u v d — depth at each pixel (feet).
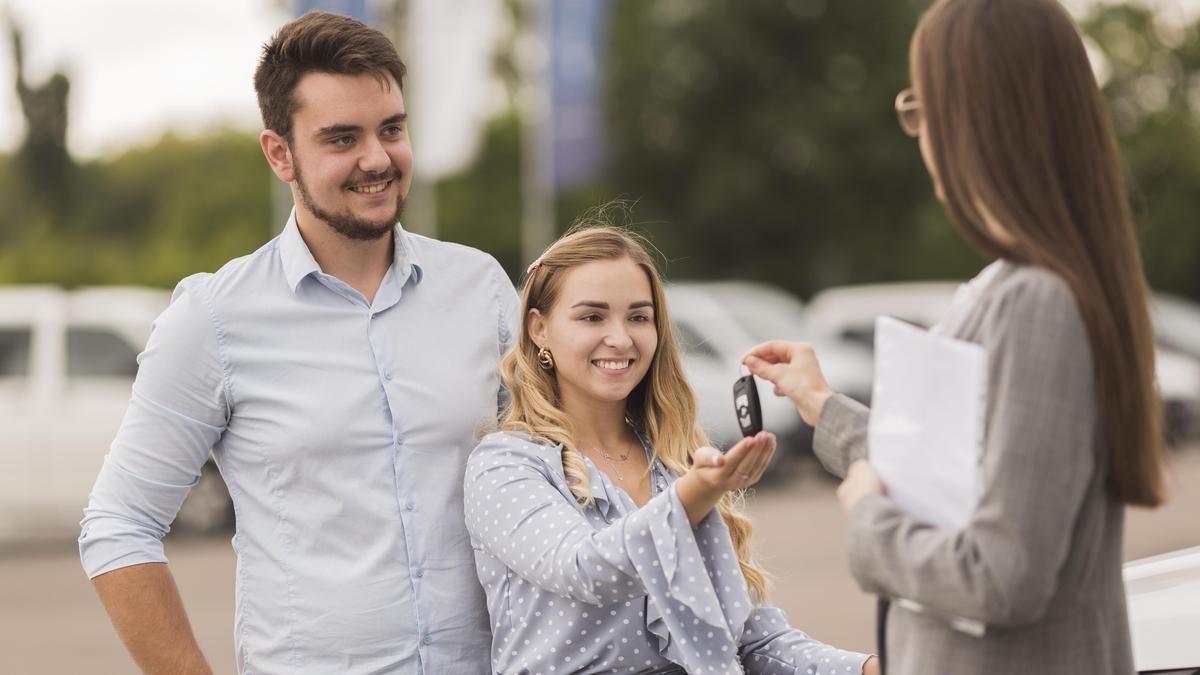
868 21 91.45
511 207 96.02
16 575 29.68
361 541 8.36
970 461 5.55
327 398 8.41
